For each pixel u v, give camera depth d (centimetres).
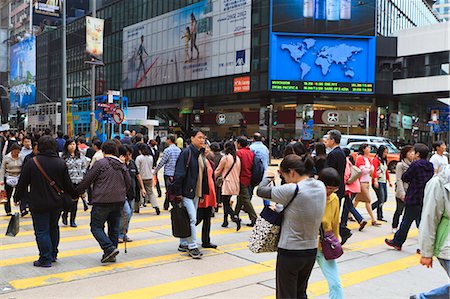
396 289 532
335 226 434
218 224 929
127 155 781
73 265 596
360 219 870
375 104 4056
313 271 593
